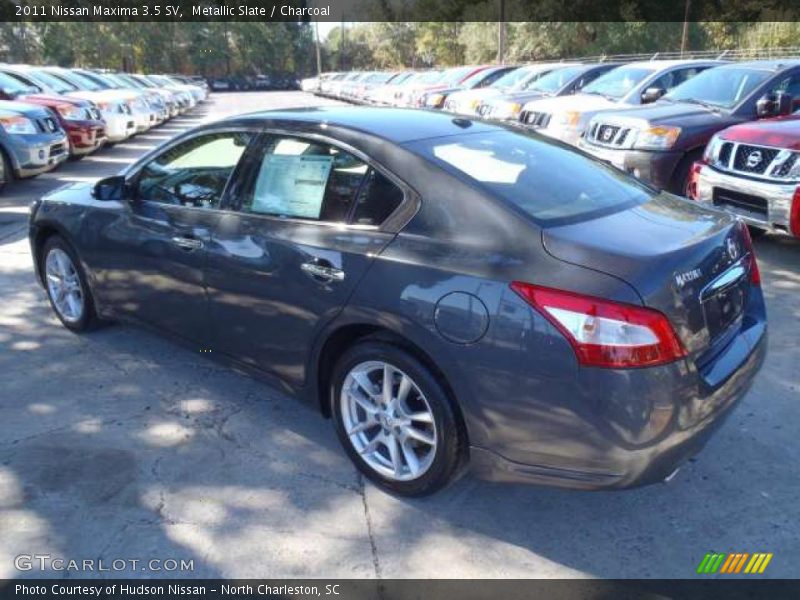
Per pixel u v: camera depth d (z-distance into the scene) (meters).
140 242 4.05
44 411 3.83
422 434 2.96
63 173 11.70
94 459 3.38
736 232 3.14
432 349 2.74
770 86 8.02
